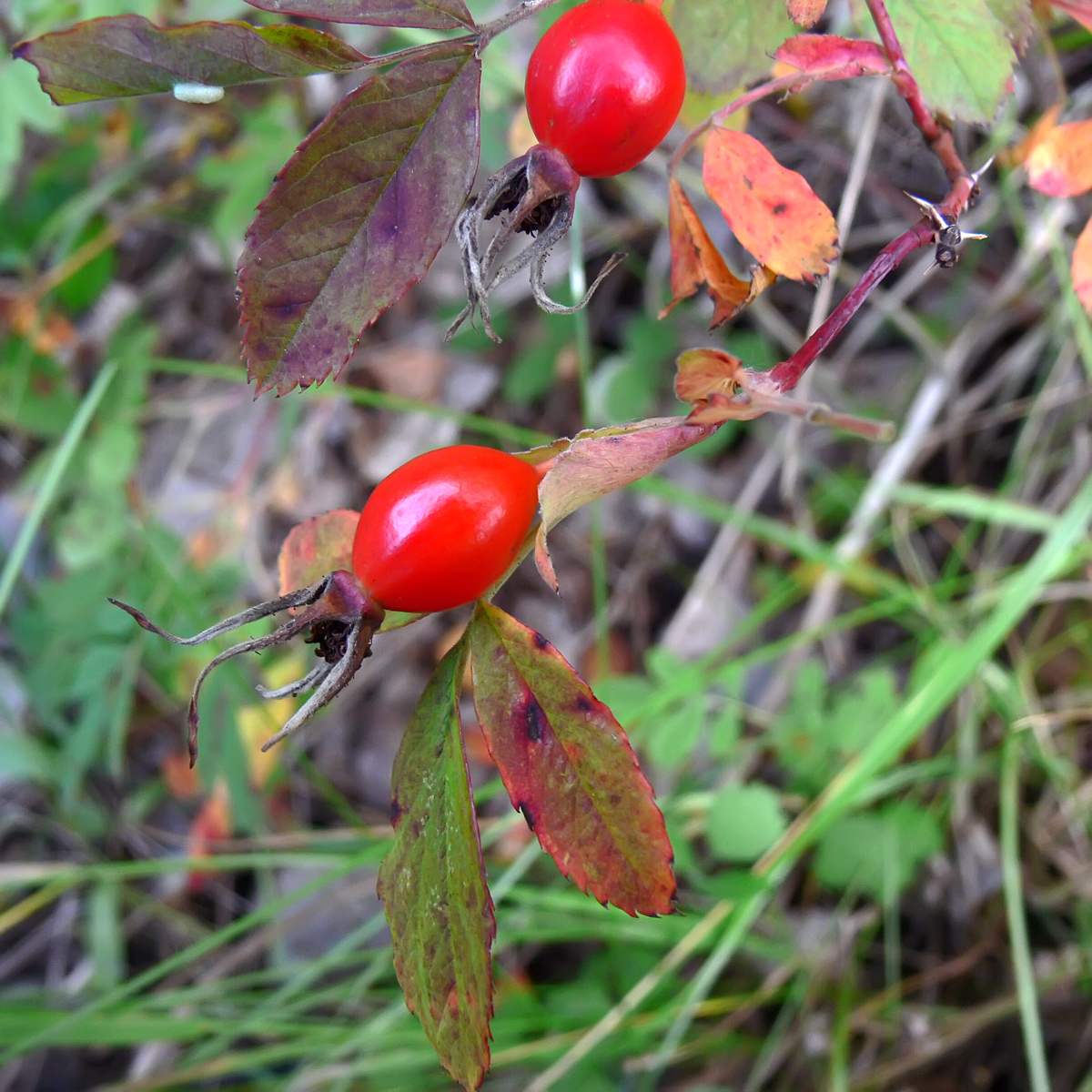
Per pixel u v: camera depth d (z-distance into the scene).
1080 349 0.26
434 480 0.10
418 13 0.09
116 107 0.35
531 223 0.10
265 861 0.25
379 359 0.34
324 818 0.31
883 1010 0.24
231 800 0.27
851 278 0.29
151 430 0.36
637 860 0.09
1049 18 0.14
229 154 0.30
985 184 0.27
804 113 0.29
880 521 0.29
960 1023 0.23
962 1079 0.24
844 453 0.30
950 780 0.25
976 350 0.29
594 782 0.09
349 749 0.32
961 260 0.29
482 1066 0.09
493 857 0.28
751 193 0.10
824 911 0.26
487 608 0.10
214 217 0.33
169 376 0.36
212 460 0.35
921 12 0.12
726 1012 0.24
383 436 0.34
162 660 0.27
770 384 0.09
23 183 0.36
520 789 0.09
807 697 0.25
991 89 0.12
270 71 0.09
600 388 0.31
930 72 0.12
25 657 0.32
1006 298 0.27
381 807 0.31
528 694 0.09
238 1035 0.24
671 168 0.10
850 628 0.29
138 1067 0.28
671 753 0.23
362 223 0.09
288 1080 0.23
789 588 0.26
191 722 0.10
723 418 0.09
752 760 0.28
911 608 0.27
